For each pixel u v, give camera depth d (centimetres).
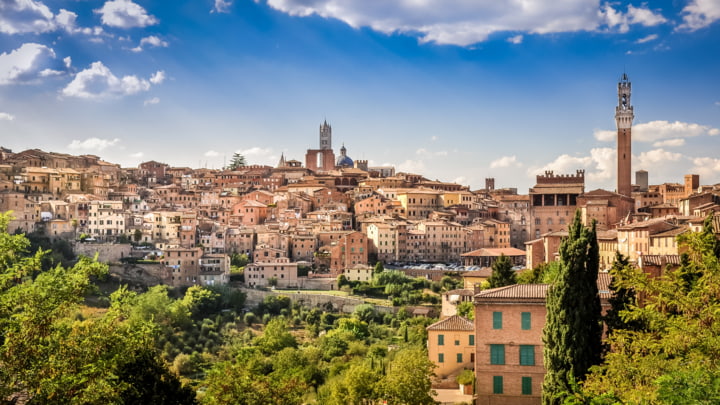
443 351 14238
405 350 16925
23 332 7294
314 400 14962
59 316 7944
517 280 17450
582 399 6341
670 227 18188
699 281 7281
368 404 12631
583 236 9350
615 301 9338
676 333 6744
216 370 10100
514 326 10569
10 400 7212
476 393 10650
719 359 6312
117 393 7331
